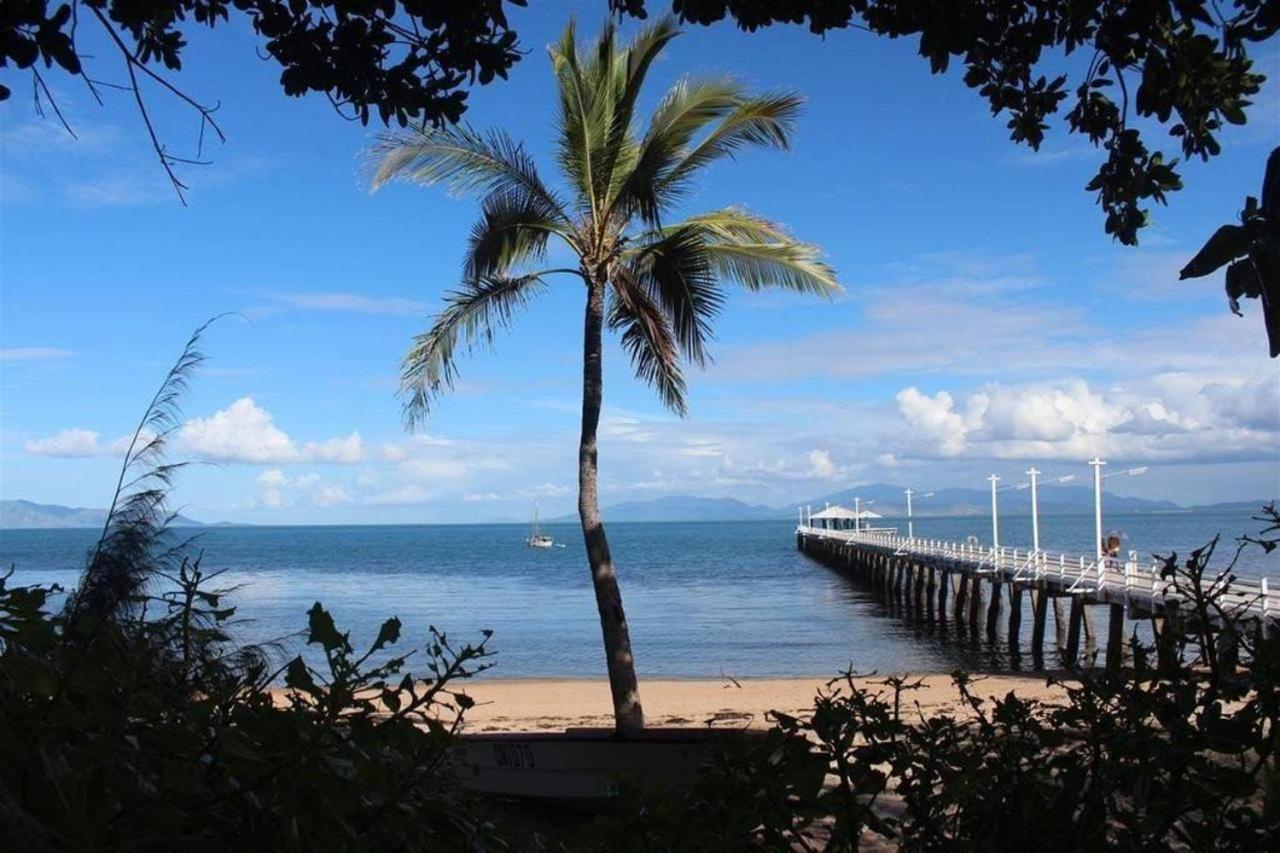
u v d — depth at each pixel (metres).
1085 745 2.04
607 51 11.54
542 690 21.11
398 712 1.88
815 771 2.00
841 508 93.19
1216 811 1.92
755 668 28.89
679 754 8.72
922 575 43.12
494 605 51.78
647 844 1.95
